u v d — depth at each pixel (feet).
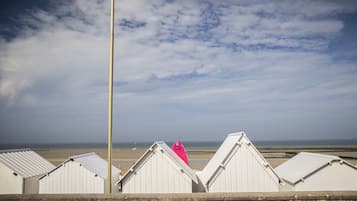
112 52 37.52
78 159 52.60
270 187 45.93
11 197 25.73
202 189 47.52
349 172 49.44
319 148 330.34
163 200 25.04
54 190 50.57
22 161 55.01
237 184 45.93
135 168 43.98
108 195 25.45
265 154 220.02
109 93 36.65
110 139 35.70
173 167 43.68
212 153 250.57
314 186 49.21
